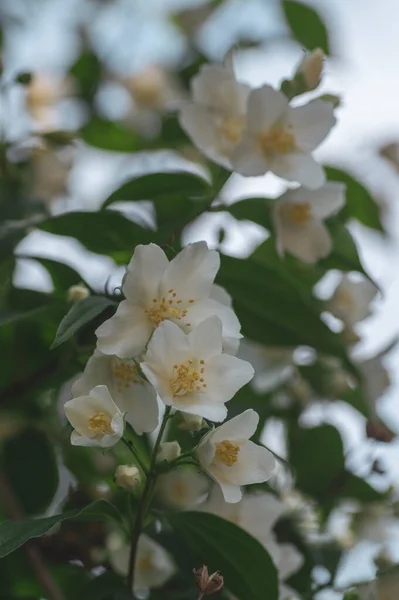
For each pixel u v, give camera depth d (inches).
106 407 27.6
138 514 29.0
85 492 32.5
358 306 34.4
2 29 39.6
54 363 32.3
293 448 34.3
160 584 31.7
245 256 34.1
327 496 34.0
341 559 33.3
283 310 32.1
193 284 28.5
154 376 27.8
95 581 30.0
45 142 36.4
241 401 34.4
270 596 29.7
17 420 33.9
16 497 33.7
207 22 40.3
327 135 31.1
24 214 34.3
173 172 32.4
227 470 28.0
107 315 30.1
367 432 33.5
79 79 39.9
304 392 35.4
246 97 32.6
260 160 31.0
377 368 34.6
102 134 37.4
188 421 28.3
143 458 30.7
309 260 32.6
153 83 40.1
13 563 32.1
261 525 31.2
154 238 31.9
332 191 32.1
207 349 28.0
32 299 32.4
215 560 30.0
